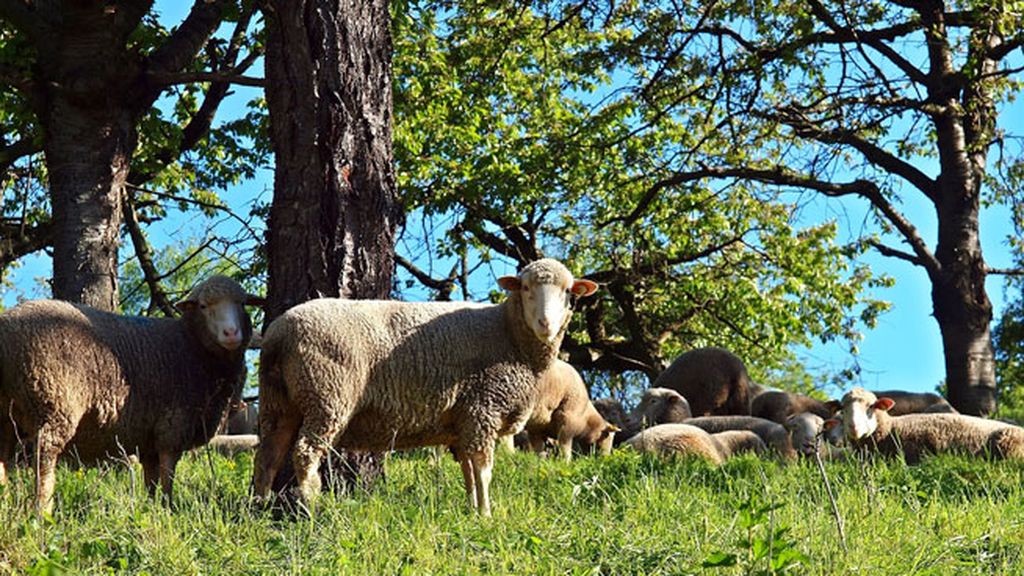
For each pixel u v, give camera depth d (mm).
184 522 7930
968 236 26672
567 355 30719
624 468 11570
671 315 32656
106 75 16703
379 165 10805
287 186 10578
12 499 8258
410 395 9336
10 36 20172
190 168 24750
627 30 28234
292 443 9383
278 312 10445
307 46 10609
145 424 9766
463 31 27453
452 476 11016
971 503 10055
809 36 24750
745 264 31734
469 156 28719
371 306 9445
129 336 9734
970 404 26219
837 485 10180
